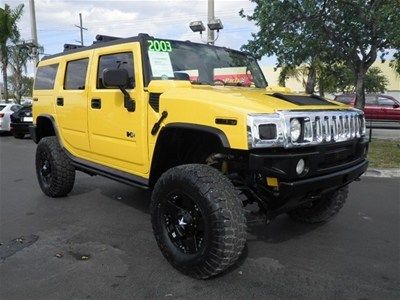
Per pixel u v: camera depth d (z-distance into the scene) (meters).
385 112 20.47
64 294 3.38
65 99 5.65
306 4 9.79
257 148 3.28
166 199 3.72
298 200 3.74
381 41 10.39
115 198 6.27
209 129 3.46
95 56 5.02
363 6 9.69
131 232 4.81
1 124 17.22
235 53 5.31
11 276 3.70
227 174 3.78
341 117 3.80
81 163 5.47
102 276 3.69
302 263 3.96
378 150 10.52
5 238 4.65
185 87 3.98
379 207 5.80
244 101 3.49
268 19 10.21
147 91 4.17
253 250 4.27
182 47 4.67
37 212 5.61
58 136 5.95
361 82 11.41
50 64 6.30
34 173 8.52
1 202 6.14
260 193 3.71
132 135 4.40
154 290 3.44
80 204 5.96
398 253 4.20
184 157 4.23
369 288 3.47
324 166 3.67
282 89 4.87
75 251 4.26
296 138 3.39
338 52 11.01
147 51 4.32
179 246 3.72
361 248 4.33
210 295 3.36
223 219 3.29
